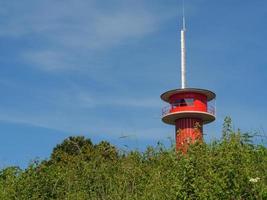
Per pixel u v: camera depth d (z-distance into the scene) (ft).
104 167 61.62
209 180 42.11
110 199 55.42
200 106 220.64
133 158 59.98
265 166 44.06
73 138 160.04
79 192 58.95
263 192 40.27
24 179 62.95
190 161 44.45
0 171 66.49
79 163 65.82
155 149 59.11
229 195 41.16
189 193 43.27
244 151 44.34
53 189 62.18
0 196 61.16
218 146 46.32
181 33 240.94
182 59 237.04
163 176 50.52
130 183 56.54
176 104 222.89
